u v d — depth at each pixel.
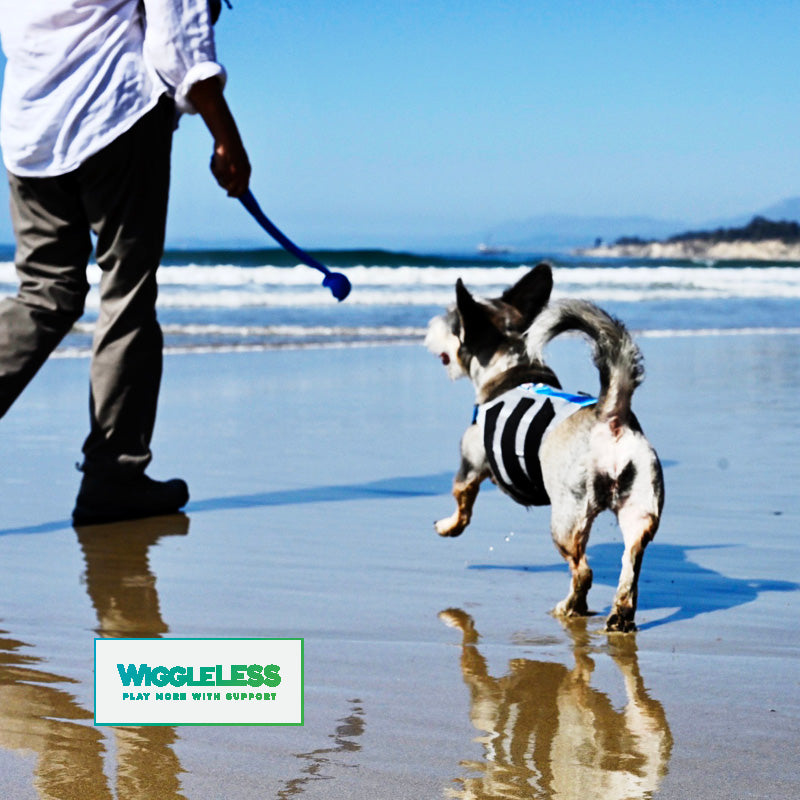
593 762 2.29
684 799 2.10
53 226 4.38
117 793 2.12
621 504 3.42
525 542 4.49
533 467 3.58
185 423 7.51
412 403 8.61
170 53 4.08
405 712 2.60
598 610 3.60
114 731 2.45
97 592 3.68
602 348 3.41
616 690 2.78
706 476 5.79
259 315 16.75
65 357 10.88
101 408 4.71
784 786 2.17
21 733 2.43
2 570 3.95
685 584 3.90
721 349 12.64
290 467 6.10
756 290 25.67
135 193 4.44
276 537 4.52
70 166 4.25
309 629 3.30
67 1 4.15
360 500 5.28
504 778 2.20
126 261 4.54
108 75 4.23
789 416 7.83
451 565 4.12
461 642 3.20
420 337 13.93
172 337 13.30
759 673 2.93
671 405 8.35
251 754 2.33
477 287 23.81
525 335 3.83
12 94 4.28
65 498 5.25
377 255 34.69
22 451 6.40
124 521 4.80
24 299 4.41
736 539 4.53
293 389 9.27
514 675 2.90
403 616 3.46
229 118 4.14
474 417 3.96
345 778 2.20
